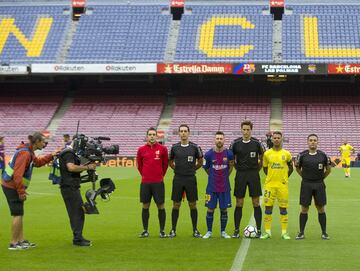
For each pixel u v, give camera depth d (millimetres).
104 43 50594
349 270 9156
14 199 11062
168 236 12516
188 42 50344
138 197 21625
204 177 31703
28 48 49969
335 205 18828
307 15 52625
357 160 43156
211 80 51562
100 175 33125
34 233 13102
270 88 51062
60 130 47438
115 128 47562
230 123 47406
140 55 49281
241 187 12453
